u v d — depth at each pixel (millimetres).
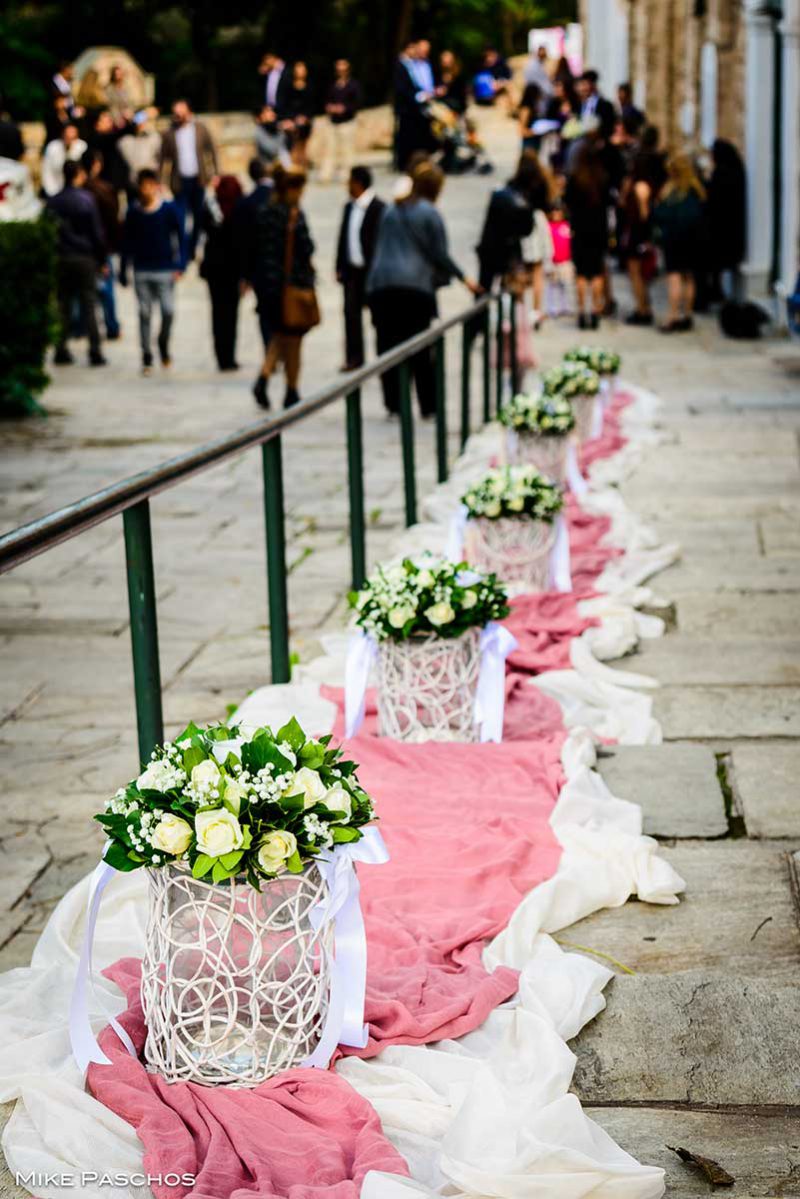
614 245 19422
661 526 7980
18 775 5008
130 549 3846
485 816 4191
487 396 10953
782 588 6750
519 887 3873
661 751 4891
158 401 12453
